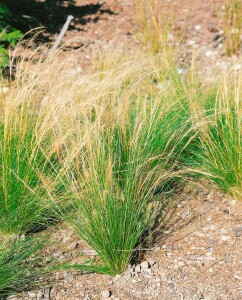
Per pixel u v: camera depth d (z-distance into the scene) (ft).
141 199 7.36
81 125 7.85
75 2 14.30
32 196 7.32
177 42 12.34
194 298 6.52
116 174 7.47
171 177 8.00
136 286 6.68
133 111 8.55
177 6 14.08
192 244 7.20
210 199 7.92
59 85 7.91
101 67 10.07
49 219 7.56
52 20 13.14
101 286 6.70
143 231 7.38
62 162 7.16
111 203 6.66
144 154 7.64
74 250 7.16
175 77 9.45
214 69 10.93
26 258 6.98
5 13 11.93
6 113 7.35
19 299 6.54
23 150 7.50
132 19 13.50
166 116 8.27
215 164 7.89
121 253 6.80
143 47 12.10
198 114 8.13
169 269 6.88
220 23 13.21
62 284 6.73
